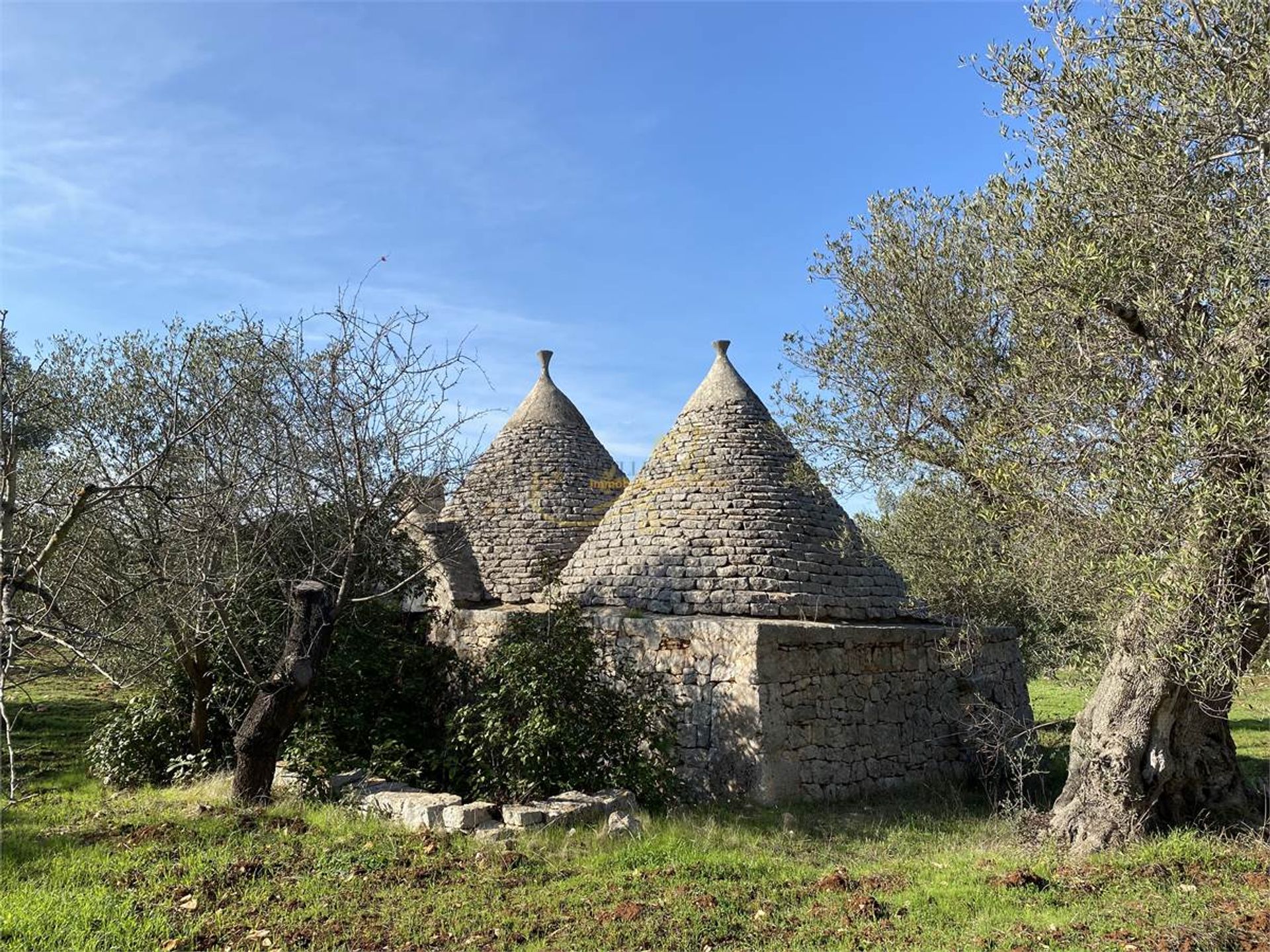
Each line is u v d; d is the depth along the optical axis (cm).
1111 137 616
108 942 493
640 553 1118
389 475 867
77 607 752
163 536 789
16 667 668
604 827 722
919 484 931
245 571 817
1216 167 607
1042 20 687
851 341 1048
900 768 1016
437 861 639
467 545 1312
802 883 619
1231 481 497
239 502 783
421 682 1012
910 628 1080
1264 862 625
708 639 962
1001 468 612
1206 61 575
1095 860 650
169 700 963
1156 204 577
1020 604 1130
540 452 1395
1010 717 990
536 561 1256
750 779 895
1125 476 518
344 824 717
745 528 1086
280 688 789
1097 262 584
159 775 938
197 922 526
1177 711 677
